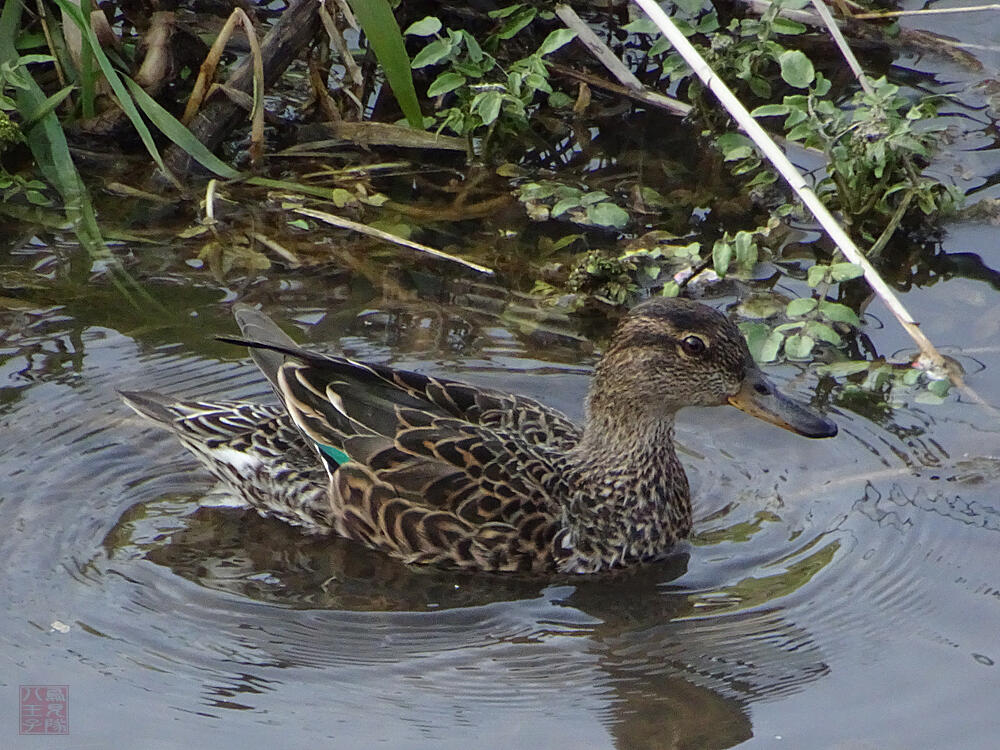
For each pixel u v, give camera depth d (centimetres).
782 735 891
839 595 1013
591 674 946
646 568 1066
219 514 1105
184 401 1125
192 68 1573
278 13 1659
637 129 1591
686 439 1195
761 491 1128
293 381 1084
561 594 1035
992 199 1464
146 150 1505
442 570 1059
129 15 1611
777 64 1678
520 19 1620
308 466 1089
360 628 988
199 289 1320
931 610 995
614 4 1712
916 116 1429
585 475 1084
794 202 1484
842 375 1244
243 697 917
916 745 880
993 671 938
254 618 993
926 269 1380
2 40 1470
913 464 1138
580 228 1437
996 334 1280
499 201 1472
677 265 1371
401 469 1054
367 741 882
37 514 1076
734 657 960
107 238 1384
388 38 1443
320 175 1496
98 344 1242
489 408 1106
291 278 1340
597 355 1261
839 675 941
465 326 1288
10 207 1426
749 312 1316
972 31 1717
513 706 915
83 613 987
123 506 1097
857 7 1709
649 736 889
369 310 1300
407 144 1529
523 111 1525
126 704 905
